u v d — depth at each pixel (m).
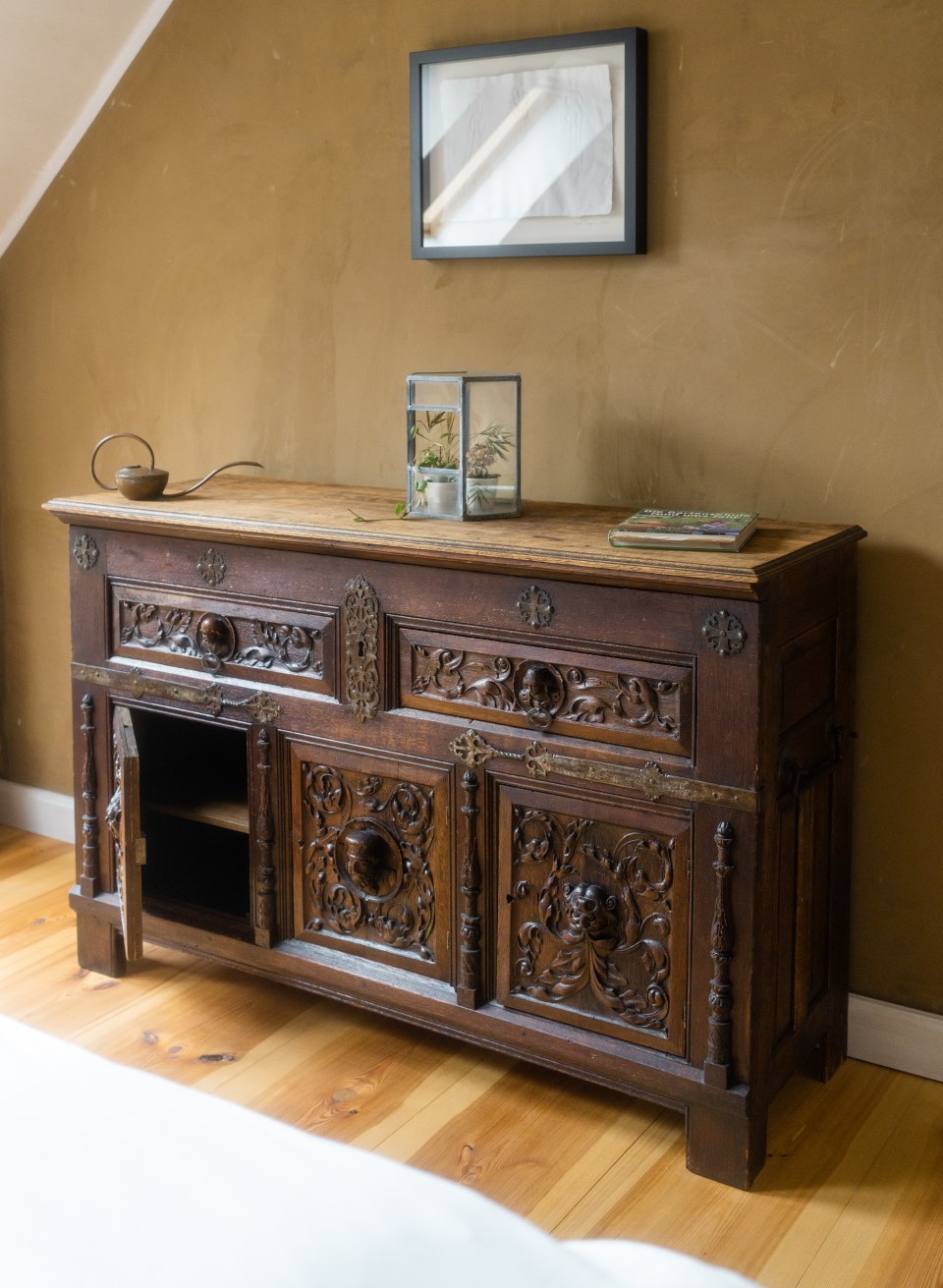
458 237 2.52
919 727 2.26
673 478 2.41
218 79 2.77
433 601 2.15
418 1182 1.00
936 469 2.17
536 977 2.17
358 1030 2.49
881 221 2.14
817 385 2.24
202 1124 1.05
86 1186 0.95
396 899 2.30
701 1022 2.01
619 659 1.99
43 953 2.79
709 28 2.23
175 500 2.55
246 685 2.41
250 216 2.79
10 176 3.03
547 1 2.37
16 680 3.43
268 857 2.43
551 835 2.11
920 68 2.07
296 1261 0.87
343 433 2.77
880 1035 2.37
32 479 3.28
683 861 1.99
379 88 2.58
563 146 2.37
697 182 2.28
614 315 2.41
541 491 2.55
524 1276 0.89
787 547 1.99
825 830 2.21
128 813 2.32
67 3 2.63
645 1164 2.08
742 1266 1.85
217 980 2.68
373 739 2.26
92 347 3.10
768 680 1.90
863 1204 1.99
